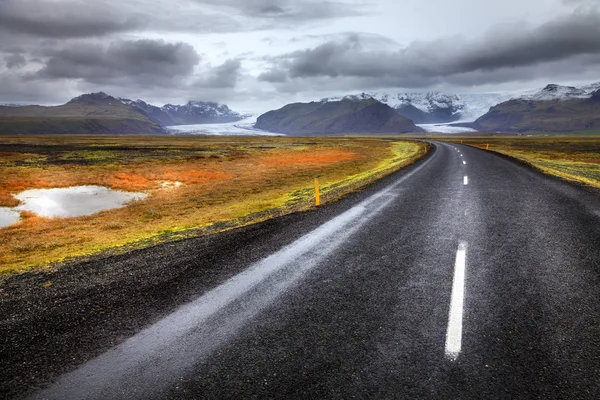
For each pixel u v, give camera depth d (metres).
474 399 2.94
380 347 3.70
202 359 3.59
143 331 4.16
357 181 18.58
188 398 3.03
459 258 6.34
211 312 4.59
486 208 10.59
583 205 10.93
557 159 34.41
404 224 8.95
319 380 3.21
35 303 5.11
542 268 5.78
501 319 4.19
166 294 5.21
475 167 23.44
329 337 3.92
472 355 3.51
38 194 24.48
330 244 7.48
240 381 3.23
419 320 4.22
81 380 3.31
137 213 16.30
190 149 67.00
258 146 76.94
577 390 3.02
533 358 3.45
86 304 4.98
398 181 17.38
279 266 6.25
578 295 4.78
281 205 13.62
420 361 3.45
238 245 7.70
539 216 9.48
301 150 61.56
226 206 16.20
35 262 8.12
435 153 40.62
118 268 6.57
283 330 4.10
